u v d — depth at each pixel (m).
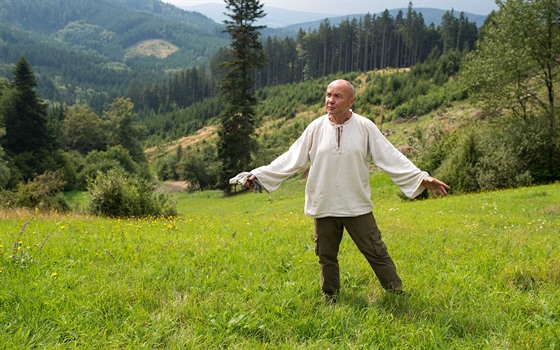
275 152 56.81
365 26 148.50
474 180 25.52
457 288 4.34
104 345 3.00
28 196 20.61
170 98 183.50
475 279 4.59
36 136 65.25
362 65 150.62
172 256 5.43
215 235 7.52
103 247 5.90
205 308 3.65
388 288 4.06
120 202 17.09
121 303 3.63
